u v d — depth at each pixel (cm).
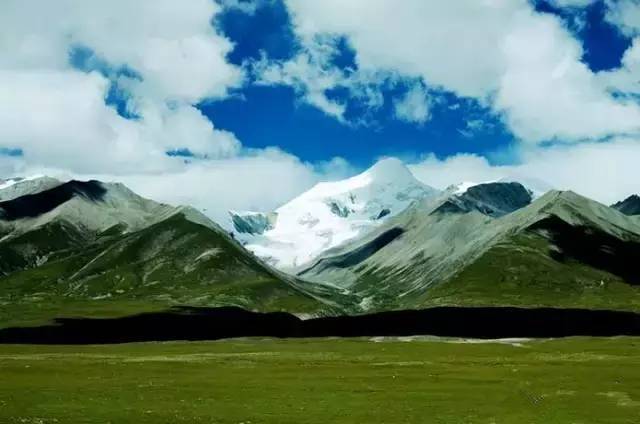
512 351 15212
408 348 16362
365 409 7588
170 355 14862
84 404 7819
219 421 6869
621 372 10512
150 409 7538
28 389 8925
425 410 7538
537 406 7719
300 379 10131
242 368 11625
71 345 18850
